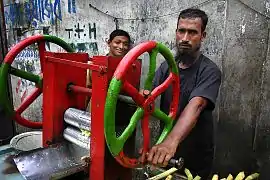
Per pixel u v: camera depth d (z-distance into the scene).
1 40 3.35
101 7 2.47
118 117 1.04
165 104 1.56
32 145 1.34
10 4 3.21
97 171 1.01
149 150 1.01
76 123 1.08
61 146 1.11
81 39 2.69
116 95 0.82
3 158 1.16
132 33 2.36
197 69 1.46
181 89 1.50
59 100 1.14
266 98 1.92
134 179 1.32
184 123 1.14
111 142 0.84
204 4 2.00
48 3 2.85
